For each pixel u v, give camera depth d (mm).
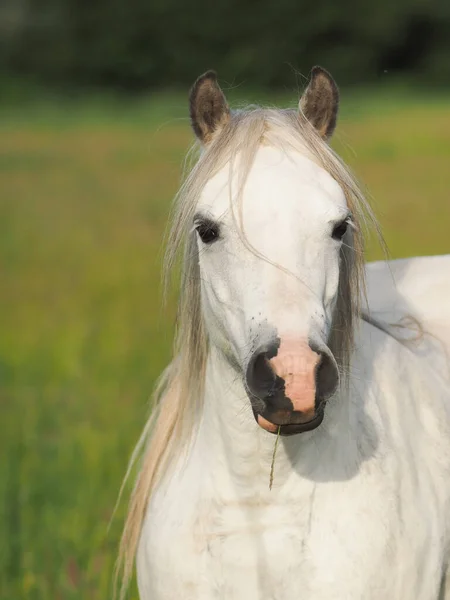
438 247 23875
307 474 5312
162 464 6023
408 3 94812
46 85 104875
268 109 5590
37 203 40906
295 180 5074
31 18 112375
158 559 5570
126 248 29609
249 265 4996
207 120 5680
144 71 103750
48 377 15750
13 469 11539
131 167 52438
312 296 4855
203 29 100500
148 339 17516
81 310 20781
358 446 5480
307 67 96062
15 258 28094
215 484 5465
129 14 103438
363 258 5469
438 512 5762
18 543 9766
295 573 5262
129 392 14625
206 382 5645
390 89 93250
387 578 5297
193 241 5578
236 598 5348
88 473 11336
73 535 9883
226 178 5172
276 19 96438
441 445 6082
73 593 8875
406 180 40406
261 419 4789
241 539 5344
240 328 5035
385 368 6043
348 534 5273
